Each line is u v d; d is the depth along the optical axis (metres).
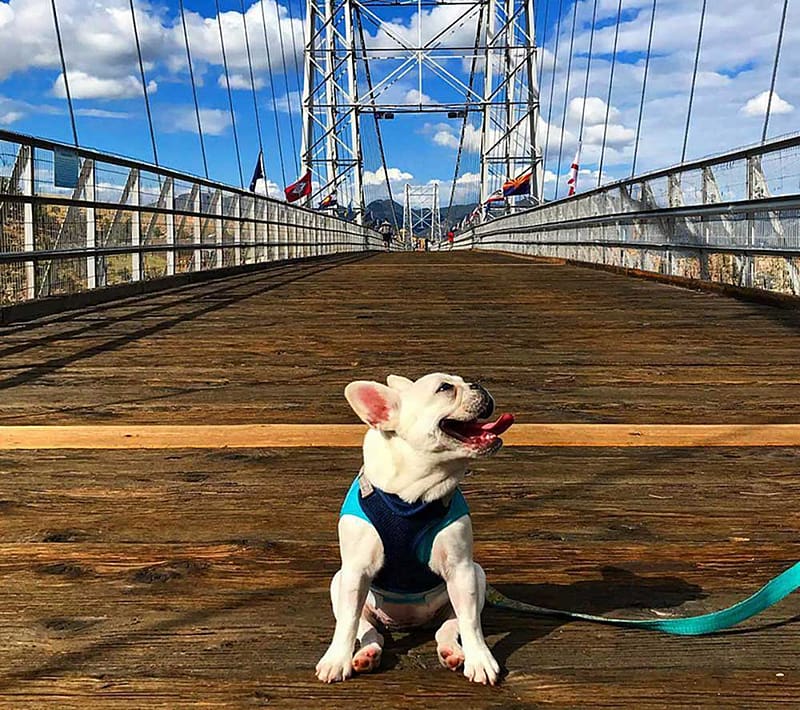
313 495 2.81
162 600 2.05
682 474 3.03
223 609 2.00
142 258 10.34
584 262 15.95
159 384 4.62
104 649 1.82
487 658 1.68
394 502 1.65
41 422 3.76
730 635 1.88
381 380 4.68
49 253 7.67
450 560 1.68
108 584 2.14
